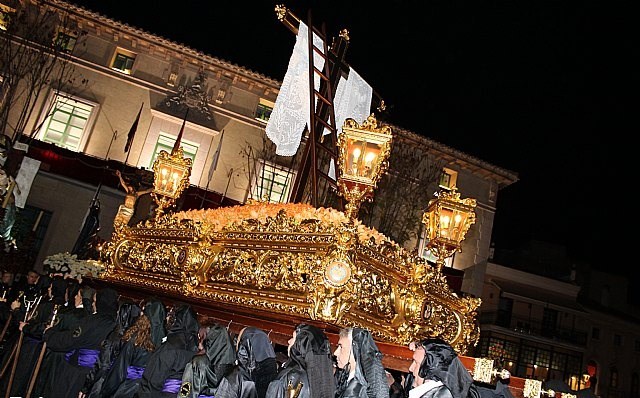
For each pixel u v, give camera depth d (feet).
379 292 17.90
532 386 16.57
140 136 89.10
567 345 118.73
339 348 14.60
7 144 57.57
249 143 93.86
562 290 121.49
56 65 86.79
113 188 82.99
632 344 128.16
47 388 24.82
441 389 13.17
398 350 17.20
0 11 82.53
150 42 90.68
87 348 24.21
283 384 14.20
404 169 94.53
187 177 34.76
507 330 114.11
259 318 19.47
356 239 16.75
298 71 27.63
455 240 23.61
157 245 25.39
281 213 19.01
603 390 122.83
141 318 21.70
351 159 18.84
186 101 92.02
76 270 29.99
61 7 85.97
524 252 132.57
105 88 89.04
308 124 27.84
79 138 87.45
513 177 106.42
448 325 21.20
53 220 81.35
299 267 17.26
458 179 104.37
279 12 27.48
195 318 20.48
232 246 20.47
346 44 28.86
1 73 81.61
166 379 19.06
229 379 15.99
